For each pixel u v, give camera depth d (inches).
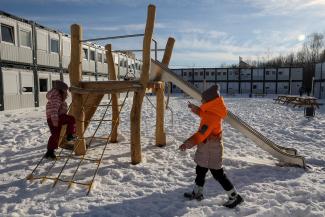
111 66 307.9
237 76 2229.3
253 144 317.1
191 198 167.0
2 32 634.8
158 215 148.4
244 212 151.0
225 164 240.1
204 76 2293.3
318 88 1631.4
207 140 156.7
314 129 434.9
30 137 333.7
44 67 783.1
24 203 161.9
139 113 234.4
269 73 2166.6
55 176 203.2
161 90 295.3
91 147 288.7
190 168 226.7
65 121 233.3
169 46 300.4
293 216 145.4
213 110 152.9
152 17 229.6
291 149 258.8
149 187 187.3
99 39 252.1
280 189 182.9
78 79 248.7
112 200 166.1
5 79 641.6
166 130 403.9
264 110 780.0
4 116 557.6
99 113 636.1
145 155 260.7
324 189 179.6
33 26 732.7
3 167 224.4
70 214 149.0
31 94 728.3
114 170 211.5
